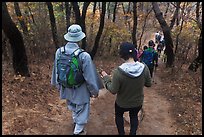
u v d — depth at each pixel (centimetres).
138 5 2309
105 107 739
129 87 463
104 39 2028
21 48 834
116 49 2047
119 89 469
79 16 1401
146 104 820
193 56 1703
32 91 759
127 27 2438
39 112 646
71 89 511
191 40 1716
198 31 1678
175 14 1853
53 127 588
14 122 576
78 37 493
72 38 491
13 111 621
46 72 1065
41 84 841
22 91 733
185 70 1355
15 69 852
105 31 1972
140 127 629
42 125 589
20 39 820
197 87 1036
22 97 700
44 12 1691
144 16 2270
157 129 629
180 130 634
